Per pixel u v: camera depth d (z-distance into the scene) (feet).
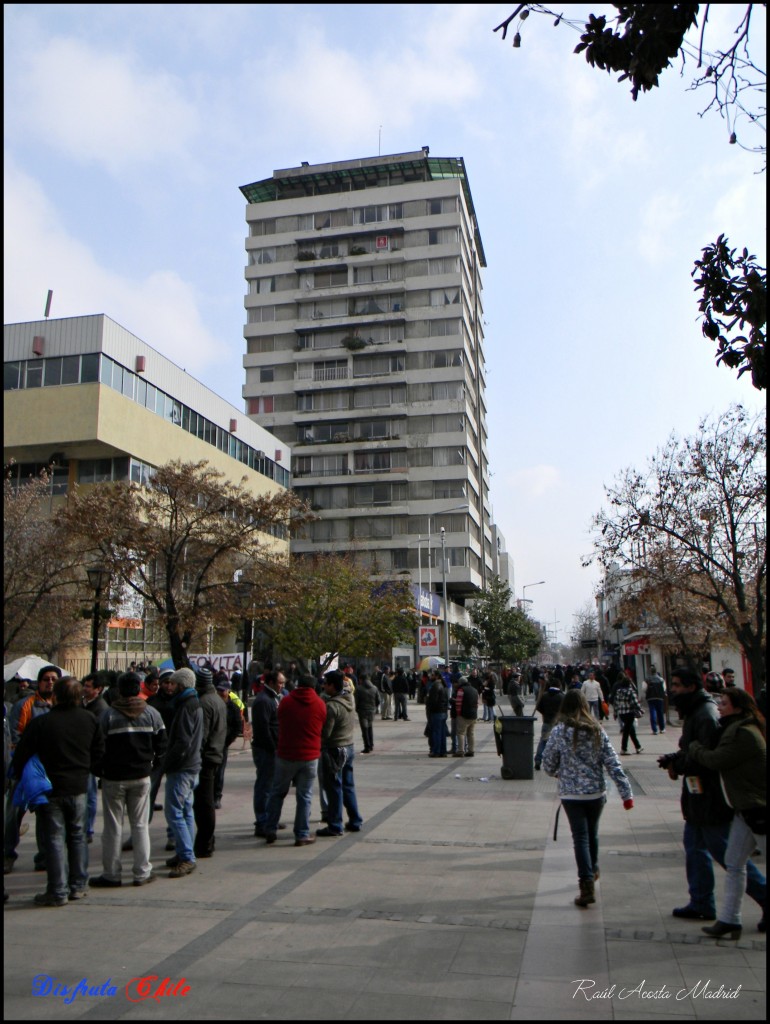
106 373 117.08
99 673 31.71
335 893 22.91
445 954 17.85
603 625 257.55
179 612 69.26
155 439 128.88
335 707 31.55
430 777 48.29
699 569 60.08
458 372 222.48
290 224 238.89
